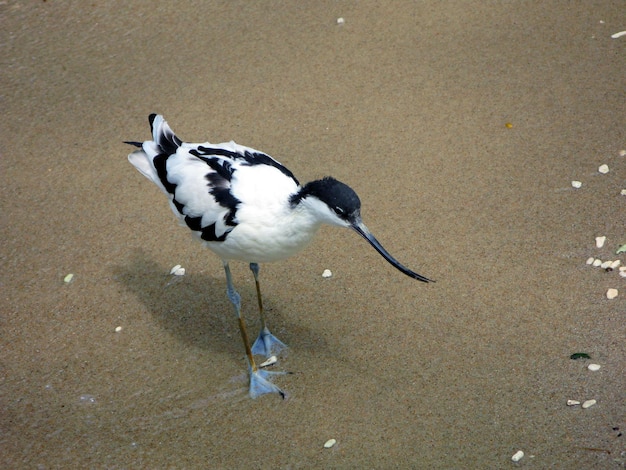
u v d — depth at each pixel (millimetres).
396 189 7672
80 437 5730
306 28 9992
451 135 8234
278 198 5637
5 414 5914
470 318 6410
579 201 7320
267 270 7113
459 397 5781
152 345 6500
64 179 8125
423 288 6715
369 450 5461
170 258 7289
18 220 7688
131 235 7508
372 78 9102
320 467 5367
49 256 7320
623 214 7129
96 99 9133
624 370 5812
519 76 8883
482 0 10172
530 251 6918
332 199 5363
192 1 10531
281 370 6184
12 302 6895
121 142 8500
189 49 9828
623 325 6172
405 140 8234
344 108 8734
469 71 9039
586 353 5992
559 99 8516
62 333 6621
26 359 6387
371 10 10195
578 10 9789
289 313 6688
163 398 6027
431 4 10195
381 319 6516
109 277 7113
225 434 5703
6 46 10031
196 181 5914
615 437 5336
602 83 8648
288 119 8648
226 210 5715
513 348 6117
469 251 6984
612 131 8023
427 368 6047
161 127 6520
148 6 10508
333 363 6199
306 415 5793
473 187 7609
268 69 9367
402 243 7121
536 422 5527
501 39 9461
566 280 6625
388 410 5750
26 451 5633
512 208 7344
